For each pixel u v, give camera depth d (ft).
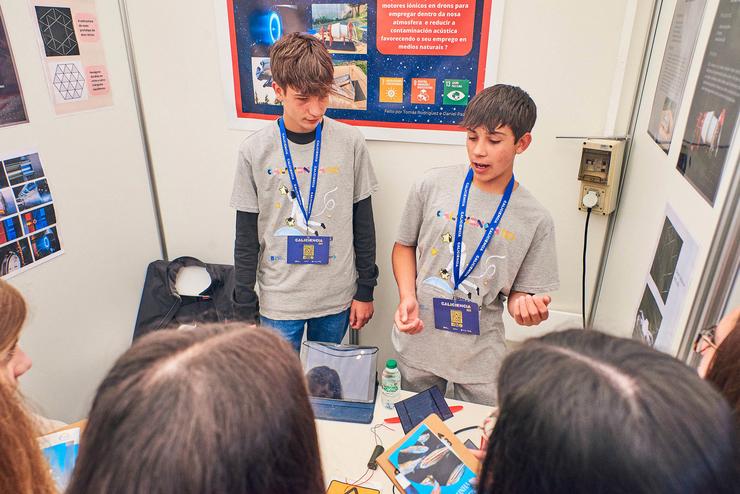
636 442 1.20
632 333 4.38
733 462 1.26
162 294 7.36
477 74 5.67
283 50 4.71
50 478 2.41
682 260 3.23
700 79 3.29
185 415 1.26
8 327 2.70
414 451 3.38
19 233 5.46
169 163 7.20
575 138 5.62
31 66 5.40
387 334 7.31
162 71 6.66
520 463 1.41
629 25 5.05
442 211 4.61
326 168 5.33
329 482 3.45
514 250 4.44
